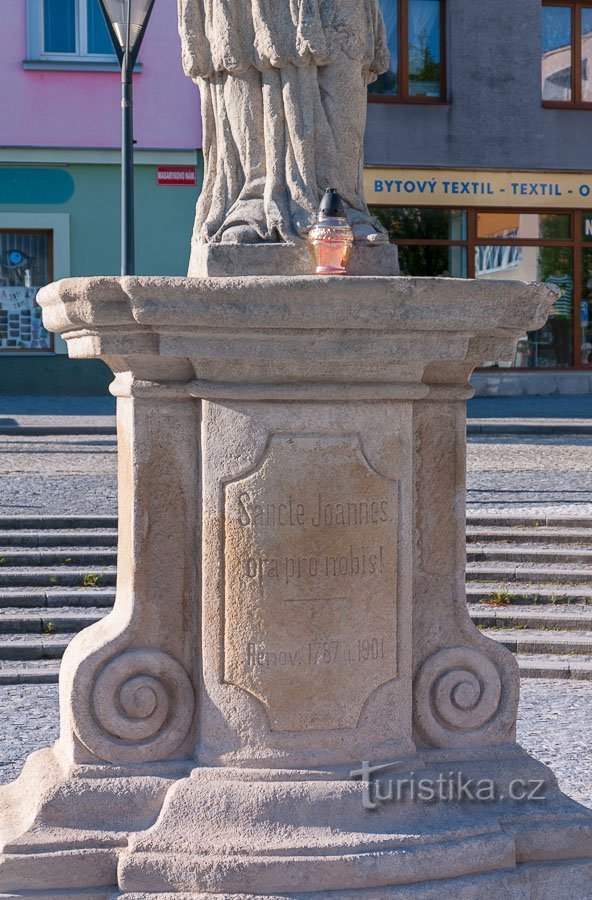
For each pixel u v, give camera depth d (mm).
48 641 8211
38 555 9477
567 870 4086
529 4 23078
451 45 22922
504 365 23938
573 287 23969
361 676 4156
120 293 3912
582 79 23609
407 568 4223
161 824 3939
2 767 5777
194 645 4203
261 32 4277
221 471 4086
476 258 23547
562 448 15219
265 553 4070
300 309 3867
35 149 21281
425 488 4363
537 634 8492
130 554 4211
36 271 21734
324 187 4355
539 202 23578
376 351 4031
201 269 4297
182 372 4129
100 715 4129
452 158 23141
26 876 3867
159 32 21312
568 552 9711
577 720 6754
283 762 4094
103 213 21562
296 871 3838
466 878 3955
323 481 4098
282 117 4332
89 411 18406
